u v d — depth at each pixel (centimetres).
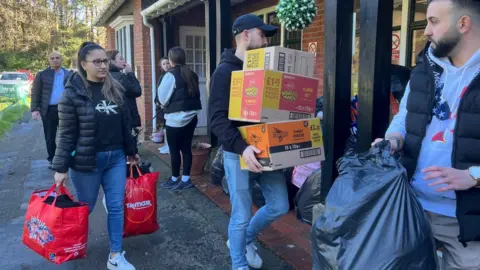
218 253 325
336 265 141
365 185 147
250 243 281
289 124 225
